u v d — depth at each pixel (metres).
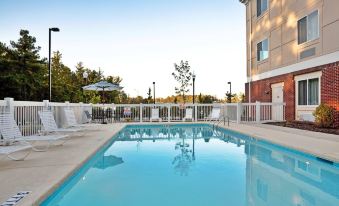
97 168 6.71
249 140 10.84
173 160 7.62
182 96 30.94
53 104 11.54
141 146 10.10
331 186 5.18
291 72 15.45
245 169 6.53
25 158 6.36
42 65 28.06
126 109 18.95
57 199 4.51
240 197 4.58
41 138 6.84
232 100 31.94
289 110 15.71
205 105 18.95
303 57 14.34
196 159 7.70
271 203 4.31
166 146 10.09
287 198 4.55
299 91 15.00
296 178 5.73
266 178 5.73
